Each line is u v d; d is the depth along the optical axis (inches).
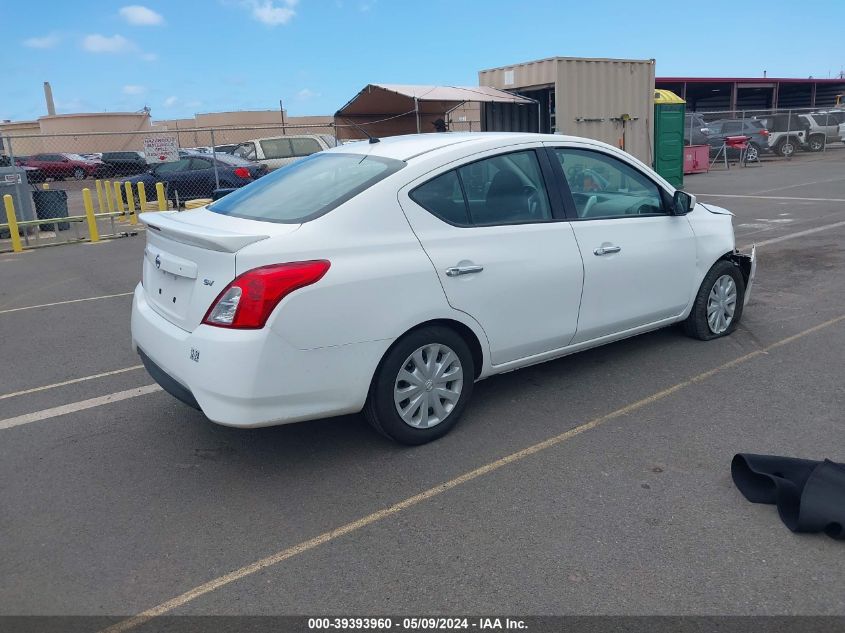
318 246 139.6
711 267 217.6
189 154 745.6
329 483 145.9
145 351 158.2
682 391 186.4
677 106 719.1
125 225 616.4
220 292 135.1
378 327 145.0
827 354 210.1
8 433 175.5
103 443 168.1
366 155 169.3
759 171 884.6
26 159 1246.3
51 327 276.2
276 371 134.6
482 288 160.4
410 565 118.3
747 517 128.9
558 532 126.0
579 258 178.5
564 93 625.9
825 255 349.1
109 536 129.4
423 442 160.2
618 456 153.0
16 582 116.9
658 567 115.6
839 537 121.3
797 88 1702.8
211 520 133.7
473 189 163.9
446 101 610.2
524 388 191.6
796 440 157.2
